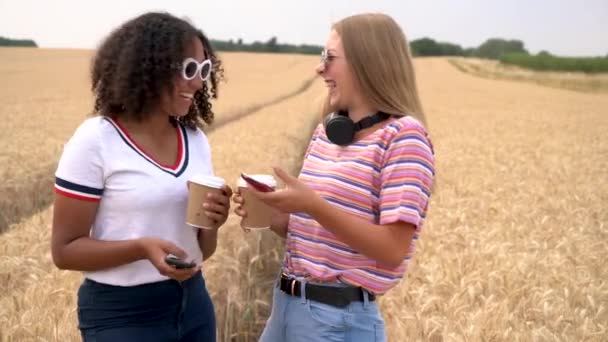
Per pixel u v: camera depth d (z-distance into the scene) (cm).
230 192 235
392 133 219
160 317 238
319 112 256
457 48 12606
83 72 4784
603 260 589
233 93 3209
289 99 2950
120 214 226
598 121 2612
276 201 206
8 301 416
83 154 219
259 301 456
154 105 227
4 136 1493
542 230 712
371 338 232
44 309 391
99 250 219
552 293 478
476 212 780
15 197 881
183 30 225
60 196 220
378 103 223
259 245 570
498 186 1027
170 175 233
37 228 588
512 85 5806
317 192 229
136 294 232
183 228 238
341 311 227
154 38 221
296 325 234
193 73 227
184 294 243
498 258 551
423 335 405
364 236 210
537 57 7744
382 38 222
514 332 402
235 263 500
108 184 224
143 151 229
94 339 235
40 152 1224
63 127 1717
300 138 1511
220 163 1076
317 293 228
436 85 5297
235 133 1548
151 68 221
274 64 6650
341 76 228
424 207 219
